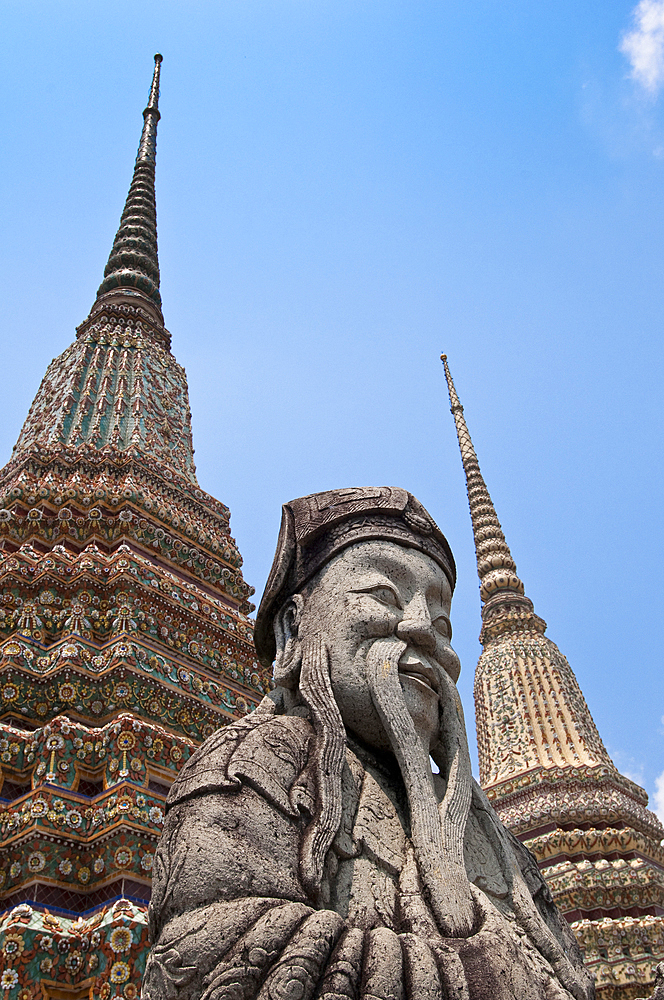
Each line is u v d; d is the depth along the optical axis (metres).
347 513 7.45
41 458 16.16
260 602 7.68
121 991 8.69
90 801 10.53
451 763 6.52
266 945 4.68
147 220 26.31
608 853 21.75
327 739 6.00
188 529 16.34
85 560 13.79
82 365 19.56
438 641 6.95
